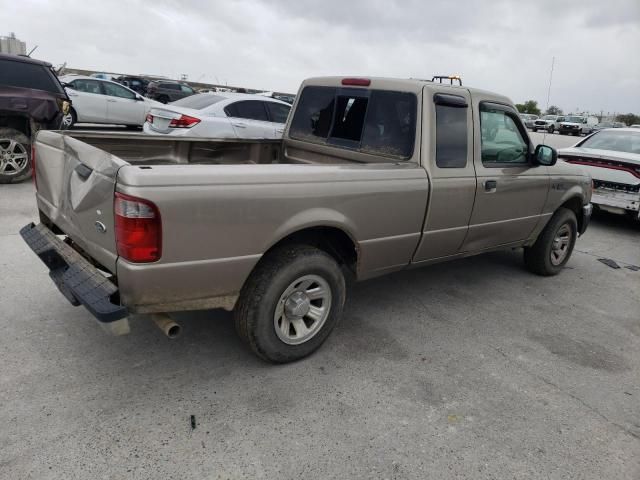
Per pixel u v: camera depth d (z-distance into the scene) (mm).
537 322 4371
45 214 3564
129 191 2420
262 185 2836
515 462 2646
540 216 5008
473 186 4043
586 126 40281
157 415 2758
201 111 8250
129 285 2561
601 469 2654
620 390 3412
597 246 7156
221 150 4520
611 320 4559
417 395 3146
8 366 3072
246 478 2391
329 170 3172
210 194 2635
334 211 3188
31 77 7844
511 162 4523
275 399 2982
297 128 4781
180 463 2439
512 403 3154
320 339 3445
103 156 2678
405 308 4410
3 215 6055
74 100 12906
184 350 3414
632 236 7918
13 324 3553
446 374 3416
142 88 25984
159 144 4109
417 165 3701
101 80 13578
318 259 3215
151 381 3051
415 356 3615
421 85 3766
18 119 7840
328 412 2908
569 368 3641
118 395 2895
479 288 5047
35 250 3275
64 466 2361
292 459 2531
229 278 2854
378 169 3426
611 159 7715
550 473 2594
